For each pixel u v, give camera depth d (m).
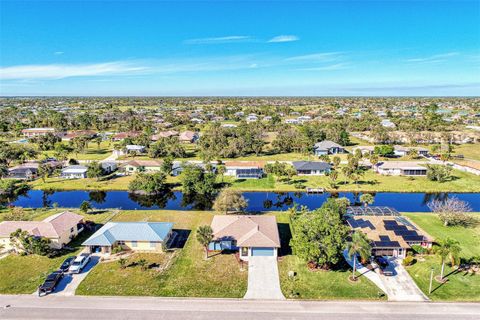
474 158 116.44
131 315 37.94
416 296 41.44
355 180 92.56
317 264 48.28
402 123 178.88
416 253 51.09
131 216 67.81
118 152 125.38
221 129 151.62
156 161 104.56
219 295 41.84
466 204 72.56
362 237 45.31
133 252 52.94
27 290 42.97
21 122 199.12
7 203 79.44
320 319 37.34
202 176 83.06
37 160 113.69
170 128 184.62
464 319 37.25
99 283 44.41
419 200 80.31
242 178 95.25
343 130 151.62
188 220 65.94
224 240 52.91
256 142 126.00
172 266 48.75
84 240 57.09
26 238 51.00
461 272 46.59
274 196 83.19
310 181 92.44
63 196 84.25
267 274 46.56
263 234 52.34
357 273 46.50
